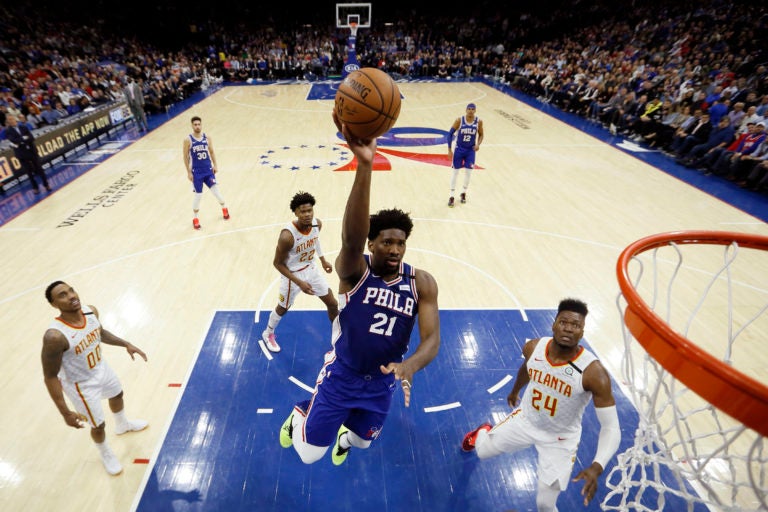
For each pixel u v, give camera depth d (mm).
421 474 3486
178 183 9312
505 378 4414
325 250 6676
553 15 27406
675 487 3342
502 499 3318
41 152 9883
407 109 16734
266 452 3637
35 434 3771
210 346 4777
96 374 3244
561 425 2748
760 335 4996
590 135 13375
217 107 17047
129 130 13656
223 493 3309
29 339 4875
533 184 9438
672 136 11469
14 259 6371
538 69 19984
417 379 4395
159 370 4449
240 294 5645
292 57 25094
